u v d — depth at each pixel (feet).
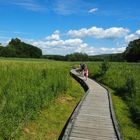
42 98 56.80
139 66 213.46
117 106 71.61
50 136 46.11
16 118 42.65
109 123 51.49
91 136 43.34
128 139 48.67
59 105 67.15
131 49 456.04
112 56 473.26
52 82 72.13
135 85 88.02
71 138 41.83
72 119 50.26
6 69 67.05
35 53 496.23
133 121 59.21
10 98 46.70
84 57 443.32
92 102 72.28
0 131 38.86
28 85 57.31
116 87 105.09
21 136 42.78
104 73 144.25
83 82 117.80
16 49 464.65
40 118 53.21
